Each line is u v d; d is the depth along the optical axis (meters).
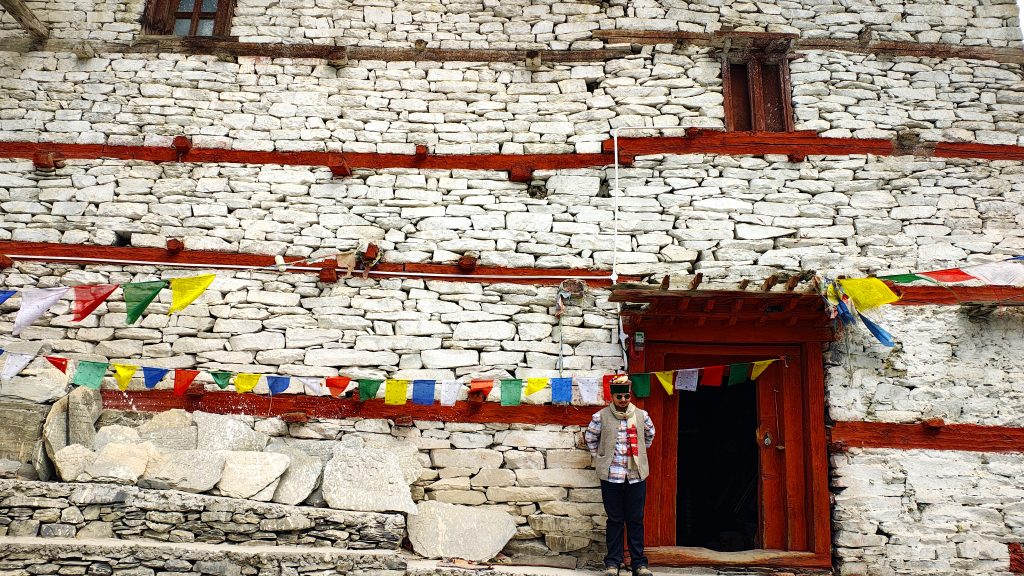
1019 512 7.15
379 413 7.33
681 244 7.73
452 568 6.39
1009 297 7.59
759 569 7.05
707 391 10.69
